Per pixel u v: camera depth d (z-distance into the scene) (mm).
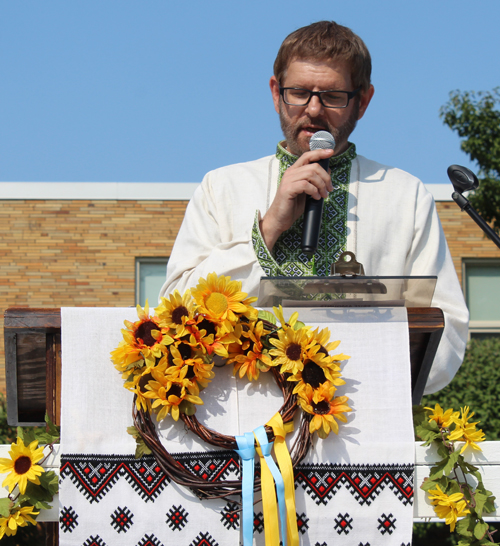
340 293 1496
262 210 2162
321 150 1865
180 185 9398
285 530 1371
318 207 1851
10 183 9289
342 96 2070
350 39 2090
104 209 9344
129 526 1408
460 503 1467
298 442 1442
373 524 1431
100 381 1466
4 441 6219
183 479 1406
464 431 1522
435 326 1548
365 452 1457
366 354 1521
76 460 1426
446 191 9398
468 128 7176
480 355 7090
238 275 1893
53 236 9281
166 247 9312
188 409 1422
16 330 1521
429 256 2160
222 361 1508
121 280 9258
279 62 2146
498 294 9398
